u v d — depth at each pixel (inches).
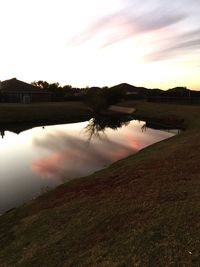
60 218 422.3
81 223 388.2
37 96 3284.9
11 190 669.3
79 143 1250.6
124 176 562.9
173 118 1984.5
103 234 347.6
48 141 1295.5
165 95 3644.2
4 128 1705.2
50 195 555.2
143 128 1769.2
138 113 2659.9
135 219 360.5
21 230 425.4
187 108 2252.7
